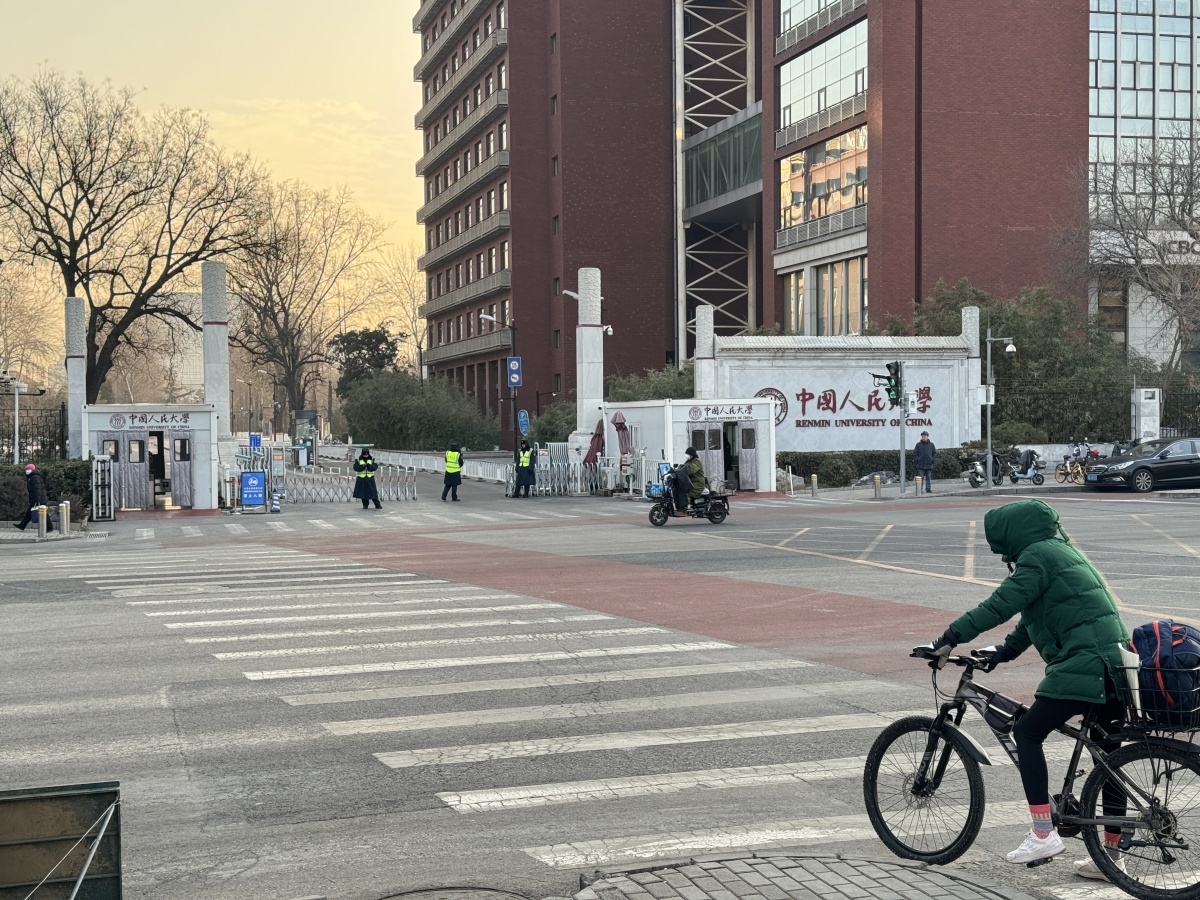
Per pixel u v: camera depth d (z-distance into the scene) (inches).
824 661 432.5
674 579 677.9
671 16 3097.9
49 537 1132.5
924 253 2185.0
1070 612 215.9
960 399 1872.5
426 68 3932.1
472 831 250.8
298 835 249.4
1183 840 204.8
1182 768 205.3
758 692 381.4
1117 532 925.8
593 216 3053.6
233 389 6619.1
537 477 1716.3
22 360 3388.3
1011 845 242.2
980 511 1208.8
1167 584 626.8
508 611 557.6
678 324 3002.0
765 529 1029.2
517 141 3112.7
